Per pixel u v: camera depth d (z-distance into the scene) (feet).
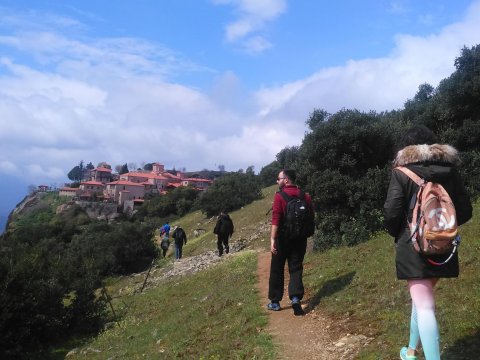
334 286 25.05
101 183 447.42
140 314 45.55
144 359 24.88
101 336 42.34
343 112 45.78
